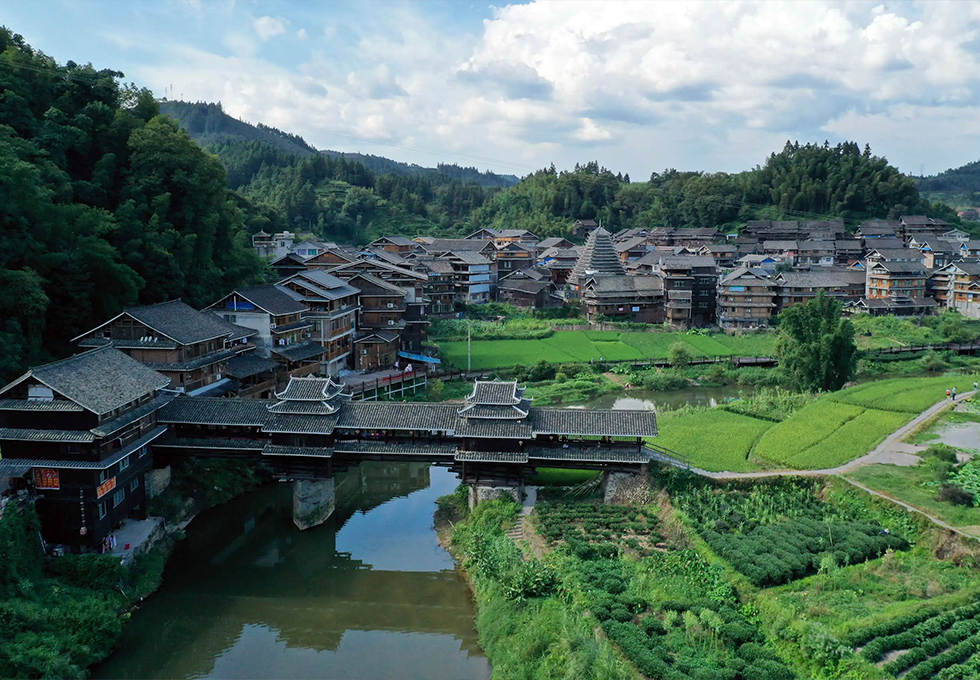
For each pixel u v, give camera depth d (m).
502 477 51.47
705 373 99.06
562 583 39.69
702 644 33.75
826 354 83.56
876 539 42.34
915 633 32.88
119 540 46.06
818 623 33.53
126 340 59.25
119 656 38.12
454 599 44.16
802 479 51.41
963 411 68.19
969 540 40.59
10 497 41.59
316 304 83.44
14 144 63.59
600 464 51.19
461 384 89.00
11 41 75.31
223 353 64.56
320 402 51.59
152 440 49.19
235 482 58.53
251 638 40.25
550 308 133.50
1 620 34.47
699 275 132.75
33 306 55.81
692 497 49.41
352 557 49.28
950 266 138.75
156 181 74.31
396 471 66.62
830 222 195.50
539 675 33.28
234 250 87.88
